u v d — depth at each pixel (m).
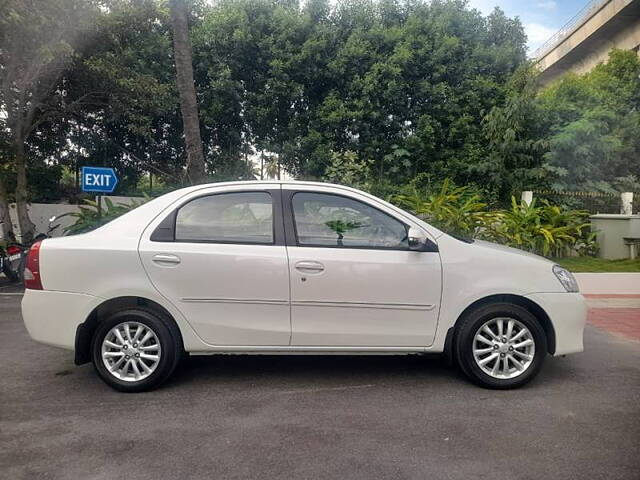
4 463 3.21
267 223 4.48
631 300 8.77
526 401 4.23
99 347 4.38
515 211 10.55
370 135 14.72
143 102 12.61
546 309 4.46
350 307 4.36
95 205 12.33
